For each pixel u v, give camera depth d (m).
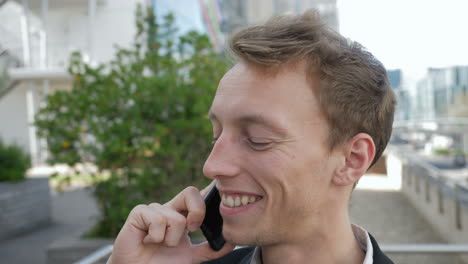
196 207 1.05
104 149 4.41
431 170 6.08
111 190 4.38
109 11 14.55
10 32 14.76
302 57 0.78
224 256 1.19
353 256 0.89
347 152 0.82
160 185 4.45
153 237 1.03
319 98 0.79
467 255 2.07
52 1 14.35
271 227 0.80
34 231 6.92
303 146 0.78
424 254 2.07
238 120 0.79
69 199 9.66
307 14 0.86
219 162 0.80
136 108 4.37
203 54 4.89
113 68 4.91
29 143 16.52
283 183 0.77
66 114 4.61
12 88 15.17
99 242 4.40
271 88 0.78
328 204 0.83
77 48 14.89
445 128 18.95
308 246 0.84
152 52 4.99
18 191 6.73
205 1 20.67
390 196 7.83
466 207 4.59
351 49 0.84
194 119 4.28
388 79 0.89
